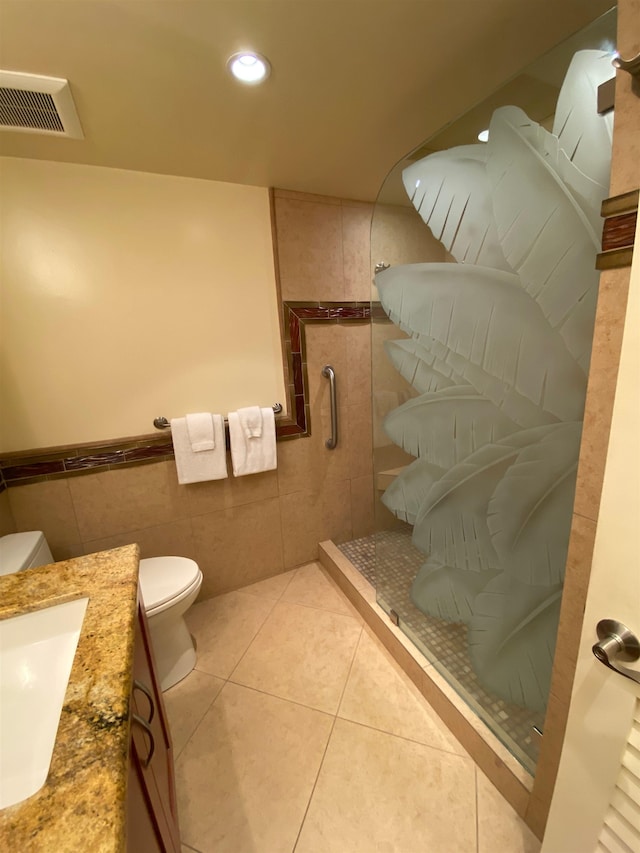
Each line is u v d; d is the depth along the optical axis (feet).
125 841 1.22
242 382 6.21
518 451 3.37
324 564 7.40
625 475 1.77
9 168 4.46
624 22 1.82
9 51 2.94
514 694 3.64
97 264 4.99
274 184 5.69
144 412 5.58
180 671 4.93
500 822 3.32
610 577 1.89
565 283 2.79
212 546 6.45
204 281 5.65
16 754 1.90
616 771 1.98
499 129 3.10
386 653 5.29
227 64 3.23
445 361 3.96
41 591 2.52
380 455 5.50
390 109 3.99
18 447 4.94
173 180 5.24
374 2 2.72
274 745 4.08
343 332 6.85
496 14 2.89
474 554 4.00
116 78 3.31
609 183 2.22
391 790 3.61
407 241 4.27
